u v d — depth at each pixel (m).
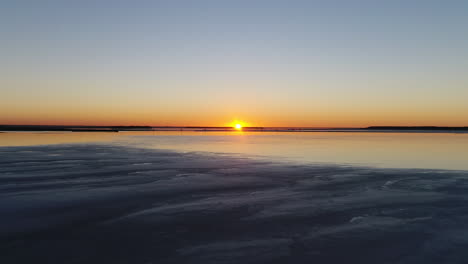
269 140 49.06
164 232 7.48
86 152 25.61
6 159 20.33
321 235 7.30
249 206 9.60
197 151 27.73
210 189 11.89
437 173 15.46
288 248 6.60
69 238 7.12
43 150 26.98
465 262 5.96
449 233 7.39
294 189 11.98
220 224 8.02
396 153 26.12
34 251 6.46
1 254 6.33
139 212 8.97
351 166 17.98
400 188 12.12
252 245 6.75
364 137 61.09
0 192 11.16
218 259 6.09
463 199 10.43
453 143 39.44
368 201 10.20
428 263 5.94
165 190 11.67
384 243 6.84
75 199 10.26
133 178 14.01
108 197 10.55
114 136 61.22
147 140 46.78
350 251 6.45
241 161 20.30
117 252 6.41
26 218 8.40
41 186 12.20
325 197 10.74
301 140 49.09
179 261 6.02
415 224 8.01
